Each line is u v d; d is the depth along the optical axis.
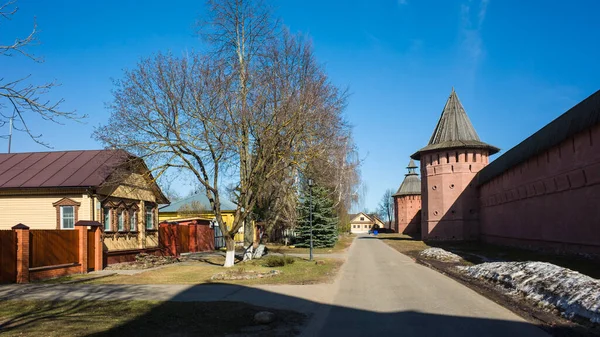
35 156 24.05
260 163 22.48
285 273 18.62
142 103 20.89
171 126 21.12
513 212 33.03
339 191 43.56
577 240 22.55
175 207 49.00
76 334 7.82
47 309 10.42
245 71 23.58
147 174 22.55
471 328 8.52
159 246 28.31
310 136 23.66
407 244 45.16
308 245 40.50
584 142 21.47
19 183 21.22
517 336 7.84
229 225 46.72
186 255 31.36
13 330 8.10
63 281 16.45
